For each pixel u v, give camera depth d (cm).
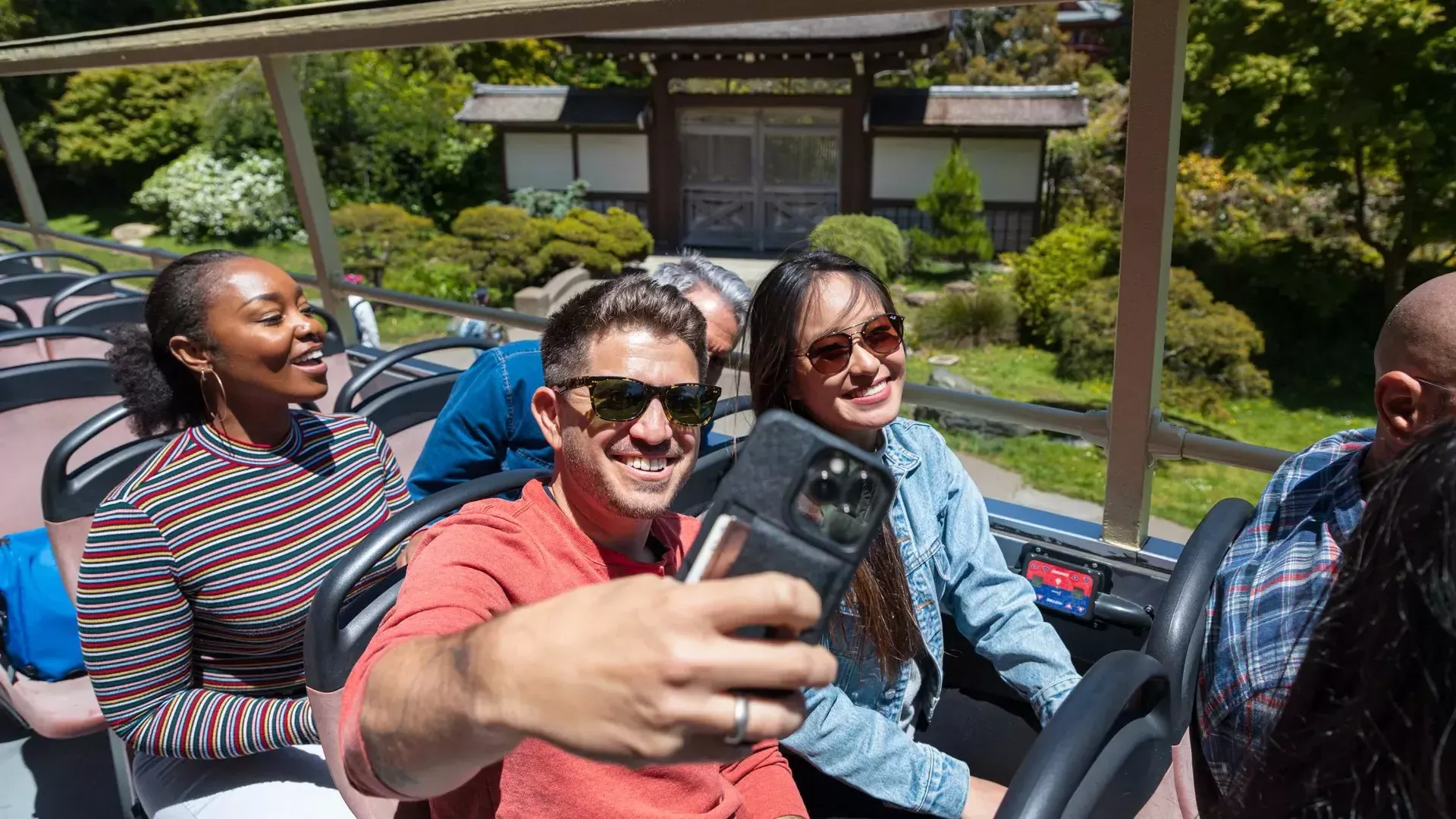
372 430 203
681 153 1894
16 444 282
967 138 1747
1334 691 94
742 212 1903
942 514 175
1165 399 1021
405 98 2080
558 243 1606
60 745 283
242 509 174
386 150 2033
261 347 175
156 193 1992
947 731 191
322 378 184
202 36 380
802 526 64
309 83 1972
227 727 162
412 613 107
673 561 144
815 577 64
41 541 231
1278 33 1081
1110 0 2400
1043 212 1770
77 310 425
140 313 453
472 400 213
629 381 121
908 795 155
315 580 178
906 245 1565
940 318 1238
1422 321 121
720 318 213
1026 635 167
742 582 58
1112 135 1747
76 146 2116
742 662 56
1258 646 119
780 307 160
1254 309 1271
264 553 174
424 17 287
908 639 161
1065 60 2142
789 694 60
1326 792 94
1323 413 1016
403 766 78
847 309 156
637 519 129
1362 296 1237
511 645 63
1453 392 118
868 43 1631
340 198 1952
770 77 1755
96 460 219
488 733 65
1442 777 86
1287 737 99
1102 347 1075
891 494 65
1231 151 1174
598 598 62
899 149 1786
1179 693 115
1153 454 202
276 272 182
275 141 2066
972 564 173
